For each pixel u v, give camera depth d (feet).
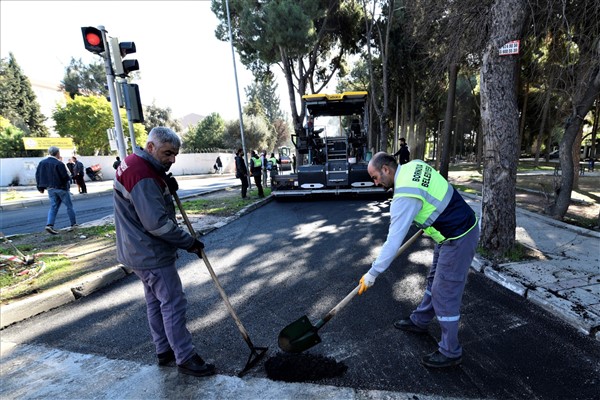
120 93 16.30
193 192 45.65
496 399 6.49
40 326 10.13
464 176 50.39
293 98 52.08
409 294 11.17
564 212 20.01
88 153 90.94
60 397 7.02
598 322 8.58
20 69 117.29
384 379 7.17
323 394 6.79
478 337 8.58
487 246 13.87
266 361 7.89
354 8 53.01
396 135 71.15
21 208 38.06
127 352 8.64
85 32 15.06
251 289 12.19
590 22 16.66
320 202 32.12
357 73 79.00
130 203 7.00
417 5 22.88
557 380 6.97
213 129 126.82
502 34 12.39
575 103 18.92
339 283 12.38
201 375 7.48
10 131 78.33
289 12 42.52
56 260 15.30
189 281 13.17
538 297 10.13
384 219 22.98
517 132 13.14
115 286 13.10
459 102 80.94
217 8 51.70
